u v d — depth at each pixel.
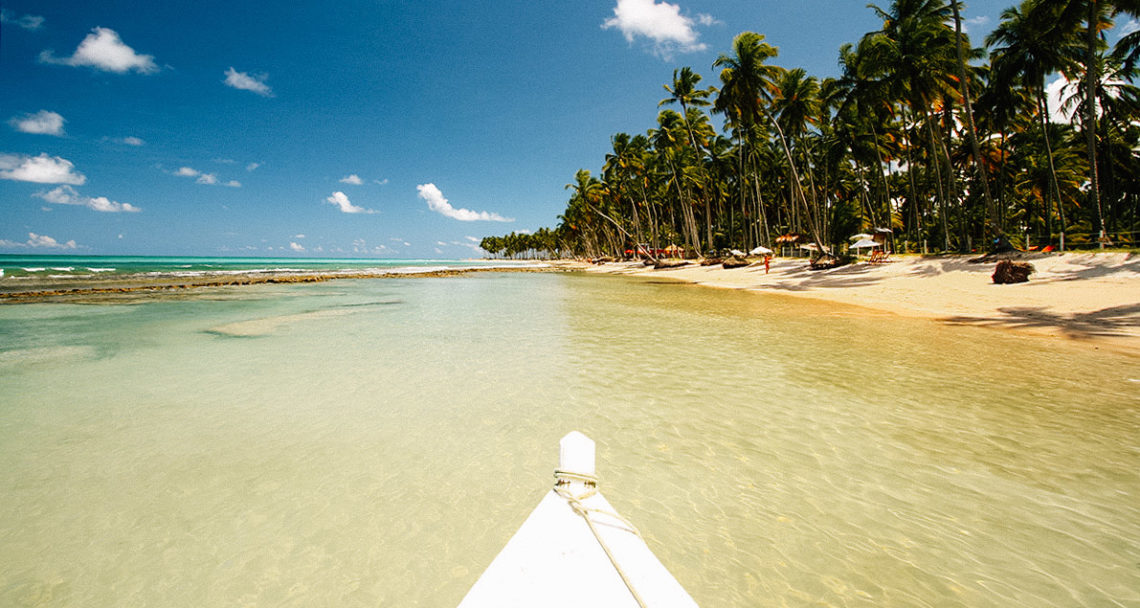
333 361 9.46
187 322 15.02
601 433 5.67
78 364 9.23
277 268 79.00
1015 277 19.89
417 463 4.95
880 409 6.43
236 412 6.49
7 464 4.94
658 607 1.12
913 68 28.92
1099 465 4.69
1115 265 18.78
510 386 7.66
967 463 4.79
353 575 3.26
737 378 8.07
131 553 3.52
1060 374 8.15
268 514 4.02
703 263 52.03
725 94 37.47
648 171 63.62
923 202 52.62
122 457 5.10
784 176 55.84
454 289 32.06
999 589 3.01
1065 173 34.91
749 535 3.62
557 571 1.22
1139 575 3.12
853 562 3.29
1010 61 28.06
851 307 18.67
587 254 115.75
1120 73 28.53
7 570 3.33
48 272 50.59
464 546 3.57
